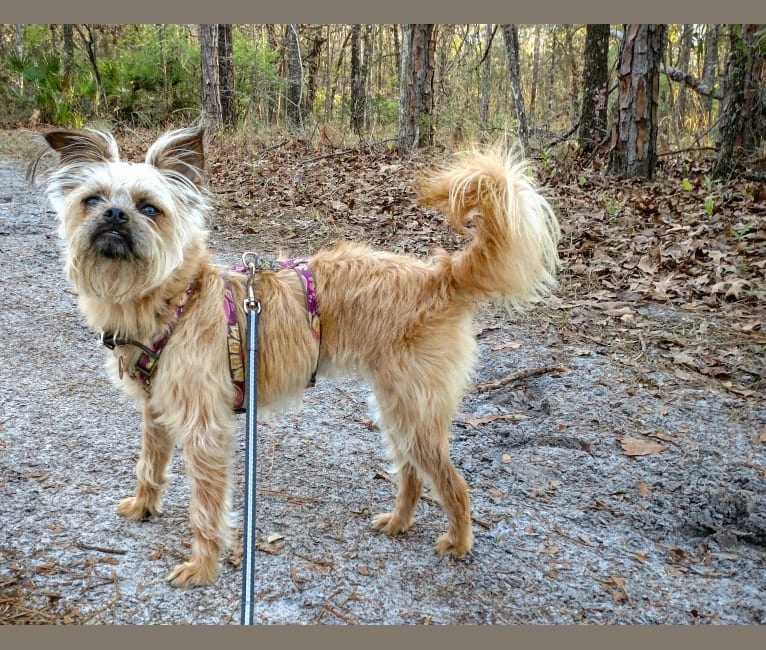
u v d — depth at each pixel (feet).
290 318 2.70
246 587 2.18
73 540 2.71
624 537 2.85
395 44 25.40
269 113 20.34
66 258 2.68
